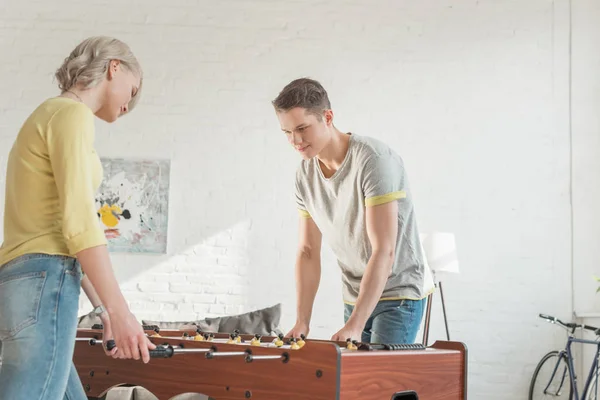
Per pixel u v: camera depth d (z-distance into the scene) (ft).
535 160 18.06
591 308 17.70
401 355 6.95
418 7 18.34
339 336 7.93
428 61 18.24
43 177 5.71
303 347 6.30
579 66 18.20
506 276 17.84
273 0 18.31
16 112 17.88
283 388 6.38
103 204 17.78
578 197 17.95
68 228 5.53
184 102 18.08
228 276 17.81
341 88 18.17
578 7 18.30
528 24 18.31
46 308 5.52
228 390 6.72
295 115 8.36
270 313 15.16
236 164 18.03
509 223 17.93
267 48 18.24
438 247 16.57
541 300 17.79
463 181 18.01
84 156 5.66
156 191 17.87
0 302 5.58
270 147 18.08
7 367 5.50
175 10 18.21
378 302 8.92
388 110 18.12
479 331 17.71
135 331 5.60
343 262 9.48
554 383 17.38
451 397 7.75
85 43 6.23
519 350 17.69
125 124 17.97
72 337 5.67
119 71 6.30
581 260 17.85
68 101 5.85
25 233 5.71
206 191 17.97
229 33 18.24
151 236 17.79
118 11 18.16
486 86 18.20
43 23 18.06
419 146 18.07
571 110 18.13
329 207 9.18
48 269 5.59
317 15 18.30
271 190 18.01
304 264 9.85
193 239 17.87
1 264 5.74
